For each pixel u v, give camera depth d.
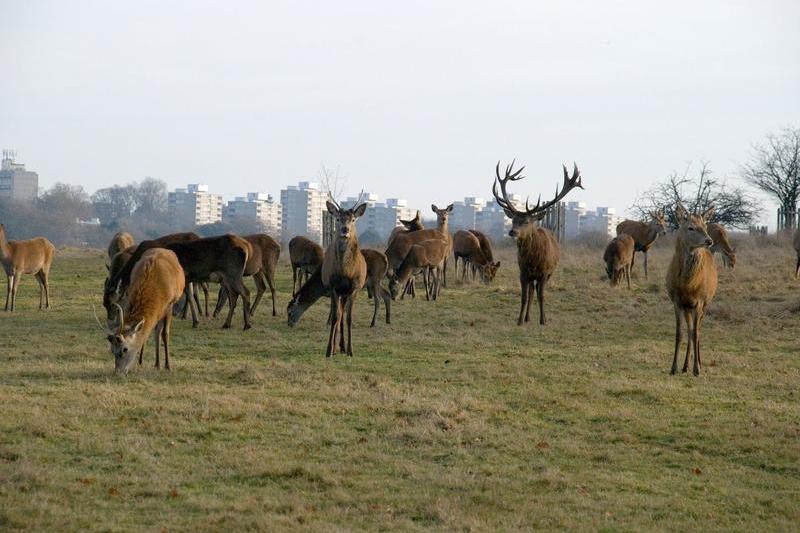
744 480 16.67
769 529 14.25
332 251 27.66
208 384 22.75
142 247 33.81
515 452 18.00
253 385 22.84
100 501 14.52
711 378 24.77
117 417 19.23
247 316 32.91
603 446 18.58
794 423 19.97
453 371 25.20
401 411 20.45
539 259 33.84
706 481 16.61
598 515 14.63
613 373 25.31
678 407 21.45
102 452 16.98
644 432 19.47
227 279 32.78
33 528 13.27
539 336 31.42
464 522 14.06
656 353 28.22
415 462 17.20
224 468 16.38
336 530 13.45
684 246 25.05
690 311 25.56
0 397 20.38
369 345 29.50
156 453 17.14
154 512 14.16
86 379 22.86
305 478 16.06
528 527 14.02
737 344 29.97
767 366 26.28
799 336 31.25
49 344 28.83
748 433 19.25
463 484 15.91
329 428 19.09
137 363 25.19
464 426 19.42
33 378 22.97
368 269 33.34
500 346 29.44
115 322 27.88
